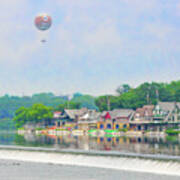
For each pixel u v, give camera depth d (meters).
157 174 67.19
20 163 82.50
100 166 76.19
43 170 74.06
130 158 73.81
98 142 130.88
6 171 73.88
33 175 69.75
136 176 66.38
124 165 73.62
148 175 66.62
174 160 68.19
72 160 81.44
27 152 90.19
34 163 82.06
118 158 75.44
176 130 196.62
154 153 86.31
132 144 117.00
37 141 144.25
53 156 85.12
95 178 66.12
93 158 78.81
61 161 82.44
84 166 77.00
